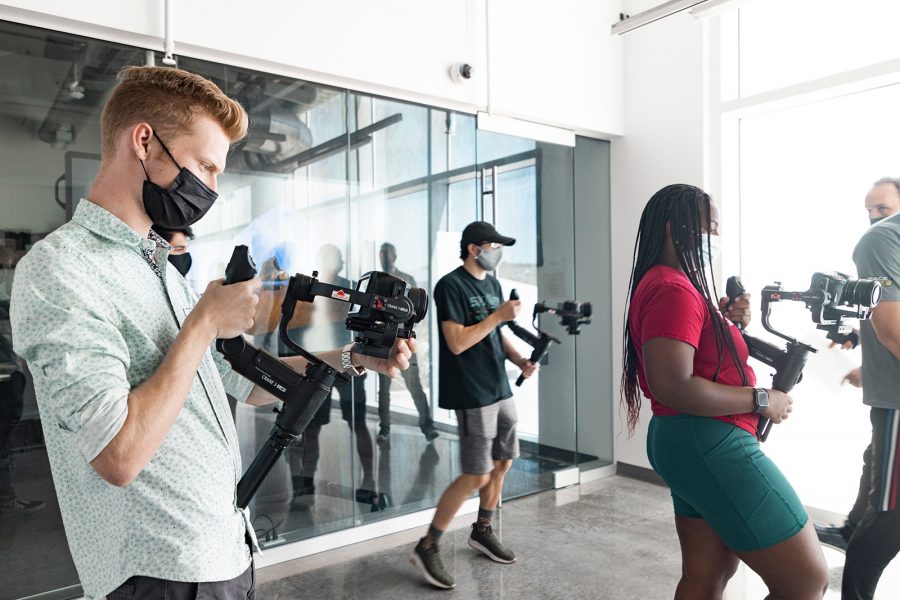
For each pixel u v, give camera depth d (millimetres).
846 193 3279
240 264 951
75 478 911
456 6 3369
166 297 1005
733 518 1447
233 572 987
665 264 1661
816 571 1415
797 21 3391
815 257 3406
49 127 2350
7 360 2273
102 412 789
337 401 3053
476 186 3572
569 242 4055
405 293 1329
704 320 1527
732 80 3684
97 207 923
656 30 4012
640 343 1664
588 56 4023
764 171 3641
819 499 3363
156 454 909
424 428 3348
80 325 822
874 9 3076
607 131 4137
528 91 3701
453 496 2633
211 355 1213
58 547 2361
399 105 3270
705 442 1466
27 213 2309
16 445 2291
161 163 937
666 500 3689
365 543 3096
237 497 1173
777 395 1549
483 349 2707
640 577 2666
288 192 2887
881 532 2205
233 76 2754
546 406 3928
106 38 2451
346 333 3029
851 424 3254
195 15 2561
